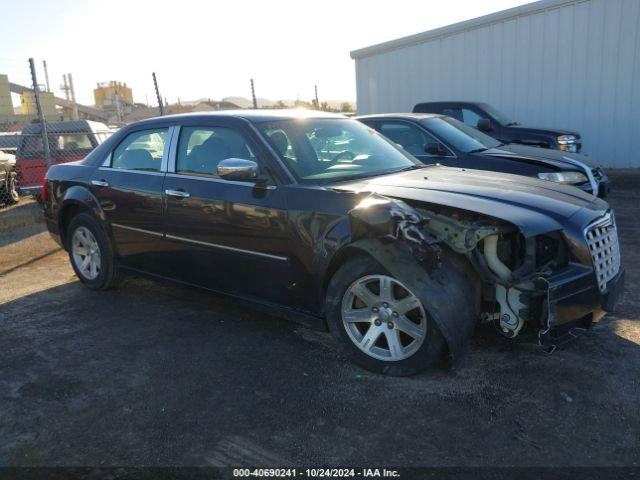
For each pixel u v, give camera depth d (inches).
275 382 137.4
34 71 394.6
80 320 185.2
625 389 128.6
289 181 153.4
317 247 143.6
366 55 605.9
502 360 144.3
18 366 150.5
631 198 366.6
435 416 119.9
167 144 186.9
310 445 111.3
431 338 128.9
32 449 112.6
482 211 130.2
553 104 490.9
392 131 307.7
